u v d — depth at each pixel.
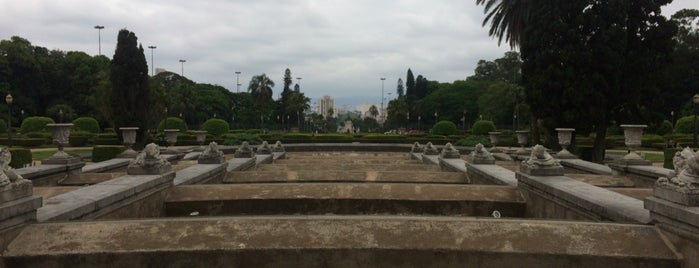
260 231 4.66
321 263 4.49
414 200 7.32
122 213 5.96
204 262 4.43
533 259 4.42
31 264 4.22
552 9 20.36
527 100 22.02
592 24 19.45
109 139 34.75
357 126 105.06
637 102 20.05
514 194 7.54
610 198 5.58
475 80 85.12
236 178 10.34
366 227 4.73
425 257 4.49
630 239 4.43
